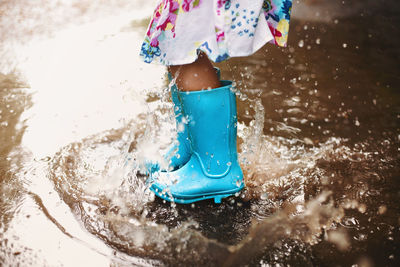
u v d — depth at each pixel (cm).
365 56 248
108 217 118
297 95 195
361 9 341
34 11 318
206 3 104
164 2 105
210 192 126
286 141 157
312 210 122
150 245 108
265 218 119
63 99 191
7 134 161
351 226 115
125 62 233
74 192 129
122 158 147
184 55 108
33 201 123
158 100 191
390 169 141
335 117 176
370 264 102
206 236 112
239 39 107
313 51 253
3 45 252
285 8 115
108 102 190
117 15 313
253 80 209
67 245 107
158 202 127
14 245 107
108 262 102
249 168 141
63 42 261
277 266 101
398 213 120
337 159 147
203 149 123
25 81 209
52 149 152
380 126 169
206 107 117
